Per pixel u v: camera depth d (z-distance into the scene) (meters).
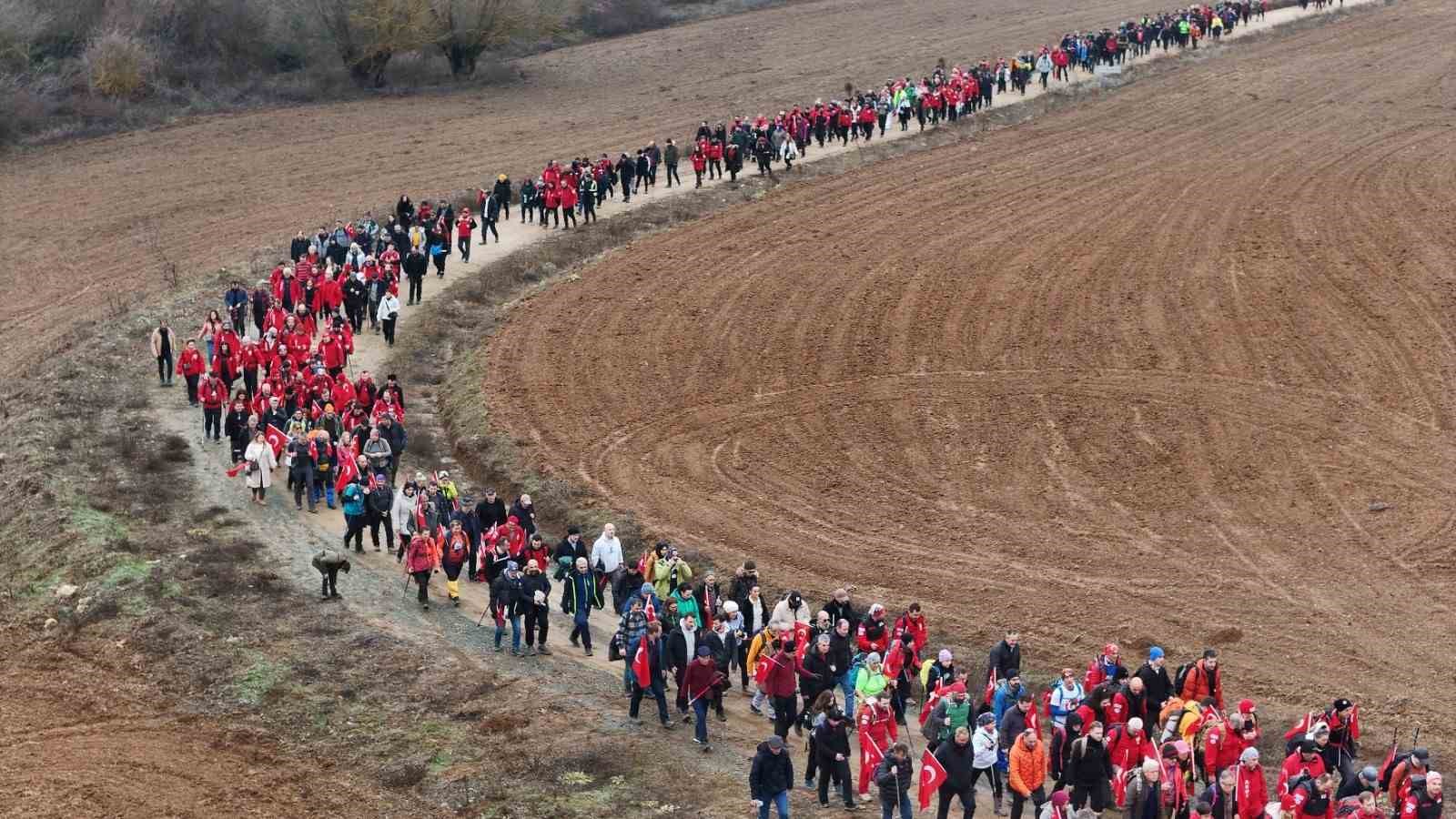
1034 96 76.38
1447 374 42.09
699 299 49.19
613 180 59.81
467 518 30.17
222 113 76.50
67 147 70.44
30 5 77.19
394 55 83.25
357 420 35.66
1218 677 22.94
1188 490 36.22
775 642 23.86
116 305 50.56
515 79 85.06
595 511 34.72
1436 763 24.19
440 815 22.09
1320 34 90.25
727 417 40.81
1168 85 78.62
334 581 29.41
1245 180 60.75
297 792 22.88
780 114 68.75
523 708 24.95
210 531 32.59
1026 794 20.23
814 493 36.28
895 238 54.75
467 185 63.38
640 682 24.19
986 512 35.25
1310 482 36.34
